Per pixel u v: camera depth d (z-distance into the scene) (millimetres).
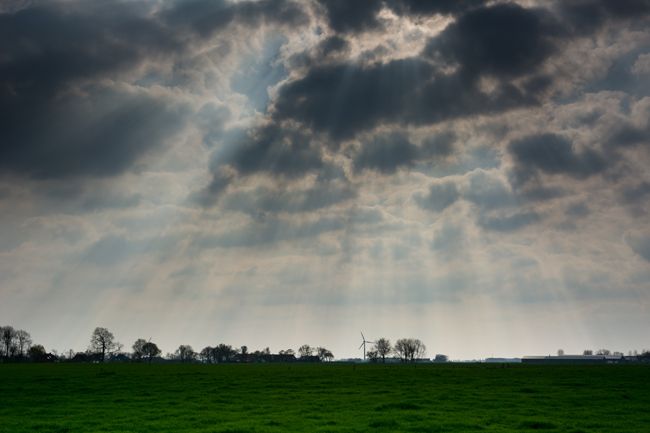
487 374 105812
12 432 38312
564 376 97000
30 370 131500
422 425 39688
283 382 83000
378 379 89625
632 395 60188
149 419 43969
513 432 36844
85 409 50281
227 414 46094
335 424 40719
